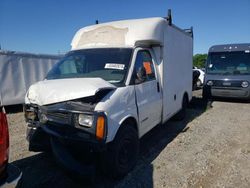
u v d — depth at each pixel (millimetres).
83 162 3674
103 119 3475
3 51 10453
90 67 4645
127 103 4117
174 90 6578
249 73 11305
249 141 5918
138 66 4699
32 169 4422
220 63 12133
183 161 4793
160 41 5391
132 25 5160
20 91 11000
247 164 4652
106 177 4145
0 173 2332
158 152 5242
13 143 5809
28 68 11406
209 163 4703
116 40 5086
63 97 3650
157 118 5547
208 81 11781
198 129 6938
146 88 4859
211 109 9945
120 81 4254
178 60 6871
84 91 3566
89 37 5426
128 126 4215
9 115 9516
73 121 3557
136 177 4168
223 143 5789
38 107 3891
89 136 3471
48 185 3906
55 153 3549
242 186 3887
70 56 5102
